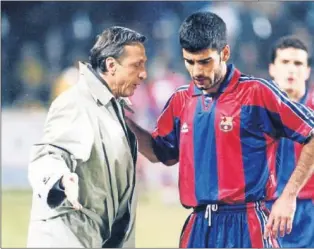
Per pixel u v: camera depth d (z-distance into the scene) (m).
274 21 43.84
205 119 23.59
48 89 45.28
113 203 23.62
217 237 23.36
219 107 23.48
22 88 45.53
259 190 23.36
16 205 40.16
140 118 42.31
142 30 44.75
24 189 43.47
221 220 23.39
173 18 44.81
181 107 24.00
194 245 23.56
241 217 23.31
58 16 44.97
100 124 23.17
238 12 43.69
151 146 24.55
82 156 22.73
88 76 23.50
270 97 23.14
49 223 22.66
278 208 22.91
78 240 23.00
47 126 22.94
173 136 24.34
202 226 23.52
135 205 24.23
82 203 23.09
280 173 24.12
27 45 45.19
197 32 22.84
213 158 23.55
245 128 23.34
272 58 25.84
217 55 23.06
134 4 44.50
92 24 44.69
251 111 23.30
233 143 23.41
